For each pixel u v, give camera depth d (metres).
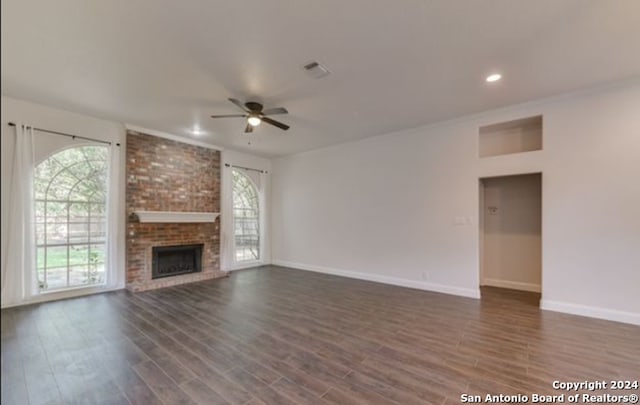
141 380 2.26
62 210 4.34
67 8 2.19
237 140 5.85
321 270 6.40
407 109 4.18
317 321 3.46
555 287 3.77
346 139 5.76
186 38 2.57
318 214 6.50
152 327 3.27
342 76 3.23
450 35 2.54
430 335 3.06
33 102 3.93
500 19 2.34
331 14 2.29
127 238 4.90
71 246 4.42
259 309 3.89
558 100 3.77
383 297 4.44
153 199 5.20
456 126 4.60
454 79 3.31
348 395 2.08
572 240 3.66
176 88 3.51
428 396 2.07
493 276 5.06
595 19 2.33
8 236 3.77
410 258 5.07
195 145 5.86
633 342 2.86
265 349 2.76
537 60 2.92
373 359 2.57
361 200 5.77
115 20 2.34
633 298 3.32
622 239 3.38
